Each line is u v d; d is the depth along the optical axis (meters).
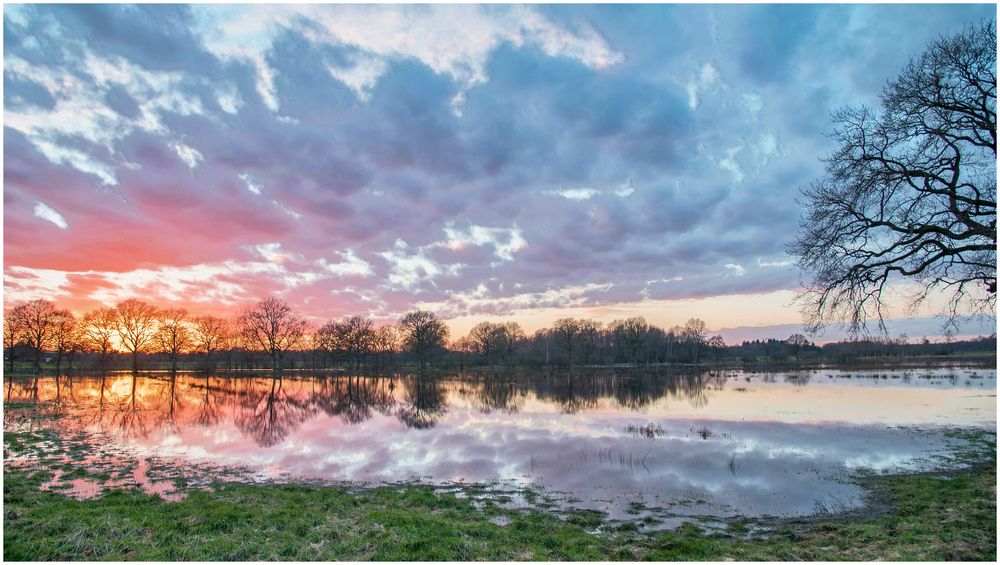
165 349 93.44
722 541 11.25
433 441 24.23
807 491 15.34
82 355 106.62
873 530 11.52
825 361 131.50
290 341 103.38
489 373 102.56
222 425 29.47
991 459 18.59
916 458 19.17
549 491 15.66
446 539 10.70
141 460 19.53
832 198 19.27
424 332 117.38
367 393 54.34
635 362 140.12
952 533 10.87
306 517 12.04
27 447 21.41
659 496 15.08
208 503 13.32
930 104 17.55
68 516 11.40
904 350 135.38
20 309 76.94
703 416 31.98
